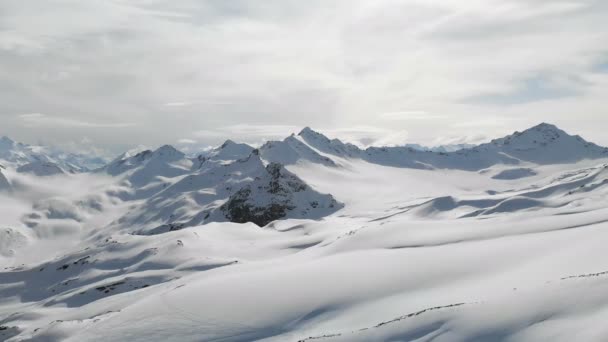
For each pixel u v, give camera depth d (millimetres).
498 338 26500
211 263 103000
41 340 53094
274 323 43531
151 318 48062
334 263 61812
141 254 126750
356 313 41969
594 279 29219
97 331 46844
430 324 30953
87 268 129125
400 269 53844
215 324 44969
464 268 50750
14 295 125625
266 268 72125
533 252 52156
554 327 25141
